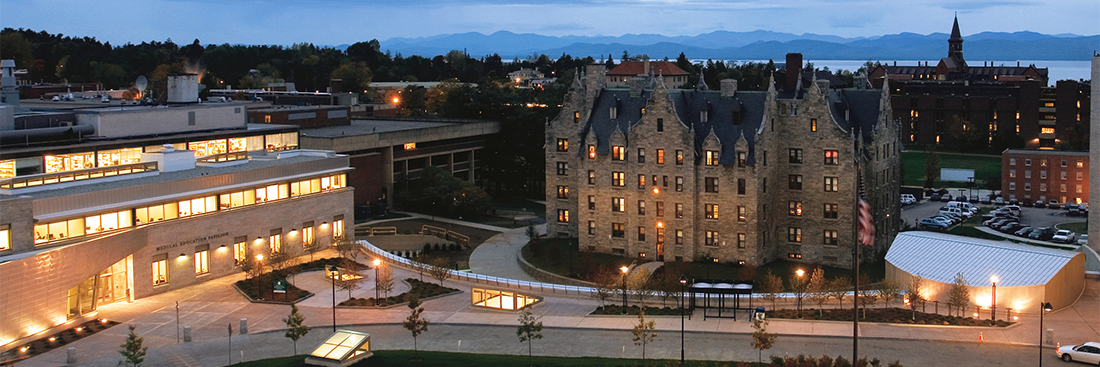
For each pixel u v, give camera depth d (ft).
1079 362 269.64
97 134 410.52
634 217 425.69
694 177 410.72
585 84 468.75
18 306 288.71
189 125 453.99
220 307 337.31
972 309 328.70
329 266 379.35
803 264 416.05
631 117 438.40
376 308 337.93
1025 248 346.95
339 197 431.02
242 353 285.23
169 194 355.56
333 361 264.31
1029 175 635.25
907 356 279.90
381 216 540.11
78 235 325.01
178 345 294.05
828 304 336.70
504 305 336.08
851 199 403.34
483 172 634.84
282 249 373.81
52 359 277.85
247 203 389.19
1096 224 399.24
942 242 364.17
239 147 472.44
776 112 412.98
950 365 271.28
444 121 633.61
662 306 338.54
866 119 417.69
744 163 401.90
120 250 329.72
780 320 316.81
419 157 585.22
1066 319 315.99
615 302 345.31
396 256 405.80
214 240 373.81
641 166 421.18
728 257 410.31
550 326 315.78
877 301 339.57
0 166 369.09
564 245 461.37
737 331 305.53
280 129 494.18
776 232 423.23
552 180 474.49
